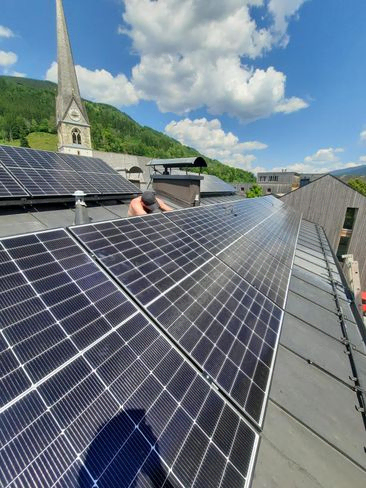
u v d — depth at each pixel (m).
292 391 4.72
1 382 2.64
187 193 18.58
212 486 2.72
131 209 9.61
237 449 3.21
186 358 4.00
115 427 2.78
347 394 5.02
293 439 3.85
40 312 3.49
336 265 14.77
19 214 9.87
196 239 8.66
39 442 2.41
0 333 3.03
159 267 5.89
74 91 64.69
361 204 29.20
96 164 16.89
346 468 3.59
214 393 3.71
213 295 5.98
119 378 3.24
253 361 4.73
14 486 2.10
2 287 3.52
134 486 2.41
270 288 8.20
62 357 3.13
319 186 31.17
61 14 61.41
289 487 3.21
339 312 8.52
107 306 4.12
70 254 4.80
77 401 2.82
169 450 2.82
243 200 24.52
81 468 2.38
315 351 6.07
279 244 14.33
